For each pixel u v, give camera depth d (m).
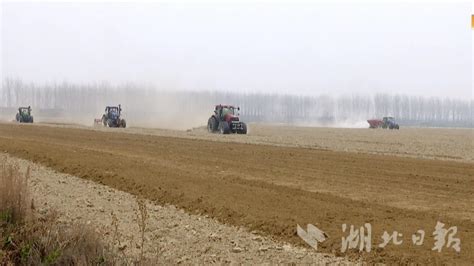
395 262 6.74
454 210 9.67
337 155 19.52
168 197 11.04
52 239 6.59
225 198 10.57
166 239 8.09
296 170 15.16
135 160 16.84
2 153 19.56
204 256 7.25
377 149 23.83
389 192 11.62
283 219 8.86
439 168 15.82
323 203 10.07
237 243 7.89
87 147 21.98
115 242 7.46
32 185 12.48
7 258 6.20
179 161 17.06
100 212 9.85
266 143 25.83
